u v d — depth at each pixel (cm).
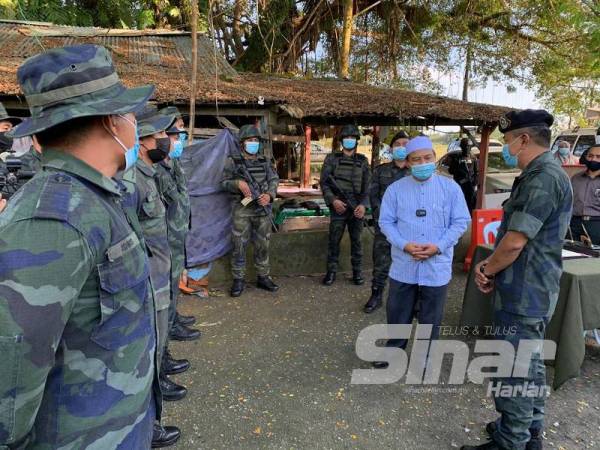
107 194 108
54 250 88
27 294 85
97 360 102
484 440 246
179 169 324
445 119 632
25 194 95
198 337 370
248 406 274
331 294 477
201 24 1037
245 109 564
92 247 95
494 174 950
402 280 301
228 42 1320
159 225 247
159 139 254
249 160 466
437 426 258
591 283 275
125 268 104
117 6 1207
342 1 1152
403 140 415
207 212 483
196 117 682
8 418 86
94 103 102
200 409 270
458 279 520
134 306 108
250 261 513
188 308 436
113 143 107
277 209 582
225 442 241
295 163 1109
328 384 300
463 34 1348
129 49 798
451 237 284
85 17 1162
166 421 258
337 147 893
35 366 87
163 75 656
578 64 1380
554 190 200
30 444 99
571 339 273
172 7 1204
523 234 201
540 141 207
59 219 91
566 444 243
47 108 101
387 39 1273
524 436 216
